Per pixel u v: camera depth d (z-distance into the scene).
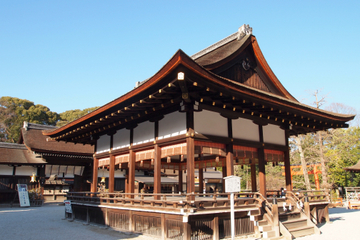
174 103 10.37
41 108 55.50
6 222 15.59
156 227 10.09
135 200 11.20
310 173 33.47
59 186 31.72
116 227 12.39
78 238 10.66
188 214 8.46
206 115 10.55
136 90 9.38
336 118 13.64
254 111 11.73
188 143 9.77
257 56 13.09
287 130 14.31
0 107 51.50
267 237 9.77
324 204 14.81
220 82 8.61
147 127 12.25
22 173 28.36
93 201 14.39
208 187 40.94
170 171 36.09
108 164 15.48
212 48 14.08
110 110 11.76
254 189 14.75
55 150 27.64
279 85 14.02
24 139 30.42
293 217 11.73
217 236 9.31
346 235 11.20
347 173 32.84
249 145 11.98
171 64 7.54
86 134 16.86
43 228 13.27
